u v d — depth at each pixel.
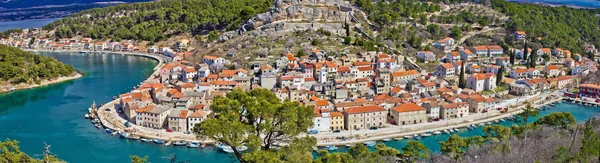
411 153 178.75
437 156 175.62
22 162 162.88
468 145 191.75
